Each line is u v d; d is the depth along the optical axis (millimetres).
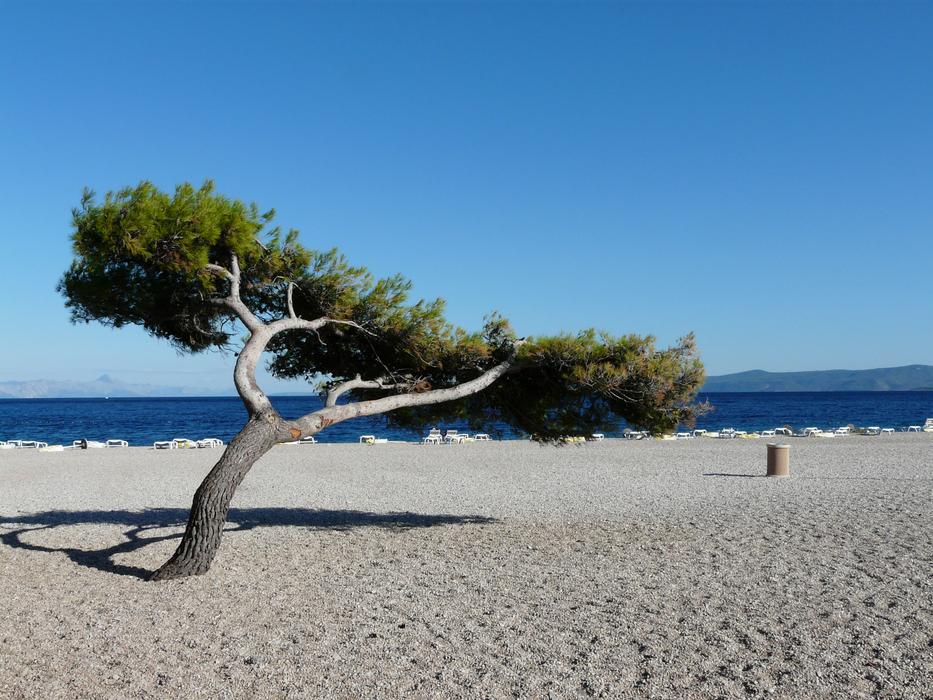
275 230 10125
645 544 10219
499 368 10938
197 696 4980
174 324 10672
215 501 8641
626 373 10391
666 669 5406
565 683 5160
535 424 12477
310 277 10586
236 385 8969
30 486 19047
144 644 6055
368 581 8211
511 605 7152
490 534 11227
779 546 9930
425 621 6645
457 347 11258
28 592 7832
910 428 46531
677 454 27469
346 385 10172
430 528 11875
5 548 10375
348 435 49344
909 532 10859
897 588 7637
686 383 10742
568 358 10859
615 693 4988
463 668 5461
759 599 7258
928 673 5289
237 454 8750
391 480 19703
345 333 11297
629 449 30047
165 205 8586
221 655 5773
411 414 12680
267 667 5500
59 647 5992
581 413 11977
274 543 10586
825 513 12797
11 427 67812
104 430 61750
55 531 11852
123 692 5051
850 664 5469
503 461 25000
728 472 21000
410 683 5180
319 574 8578
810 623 6457
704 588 7719
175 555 8609
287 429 9016
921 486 16766
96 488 18625
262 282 10281
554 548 10031
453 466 23406
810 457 25438
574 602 7238
